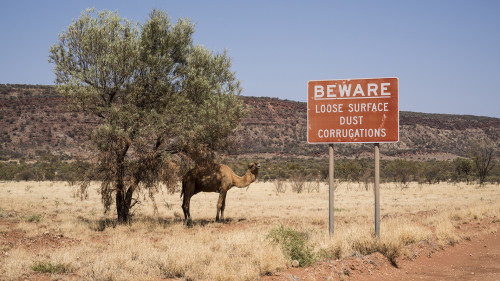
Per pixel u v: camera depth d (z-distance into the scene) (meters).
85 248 10.52
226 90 18.30
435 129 141.25
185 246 10.05
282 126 131.00
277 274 8.02
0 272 7.78
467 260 10.77
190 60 17.14
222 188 17.77
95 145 15.42
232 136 17.80
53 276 7.76
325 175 64.19
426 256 10.95
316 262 8.98
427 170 61.19
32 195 29.41
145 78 16.11
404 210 22.91
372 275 8.80
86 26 16.53
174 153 16.84
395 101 11.82
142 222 16.28
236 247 10.54
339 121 12.22
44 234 12.43
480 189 43.34
